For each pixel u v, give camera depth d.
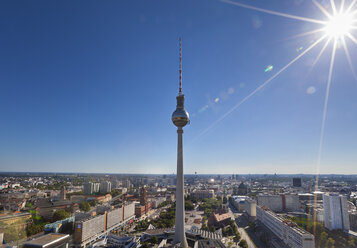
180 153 195.75
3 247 175.62
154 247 194.12
